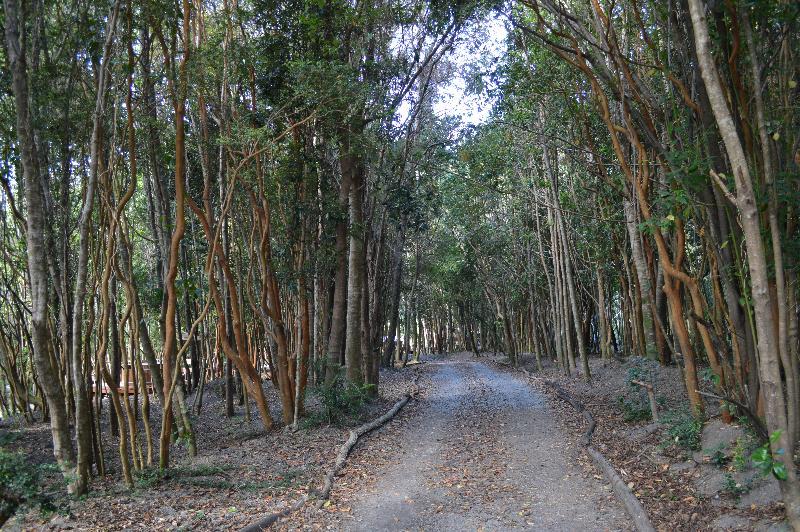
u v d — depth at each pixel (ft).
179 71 32.50
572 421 42.24
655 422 33.35
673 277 28.27
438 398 63.93
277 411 53.47
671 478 24.63
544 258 85.81
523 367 99.86
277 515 22.90
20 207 39.73
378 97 47.19
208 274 35.32
